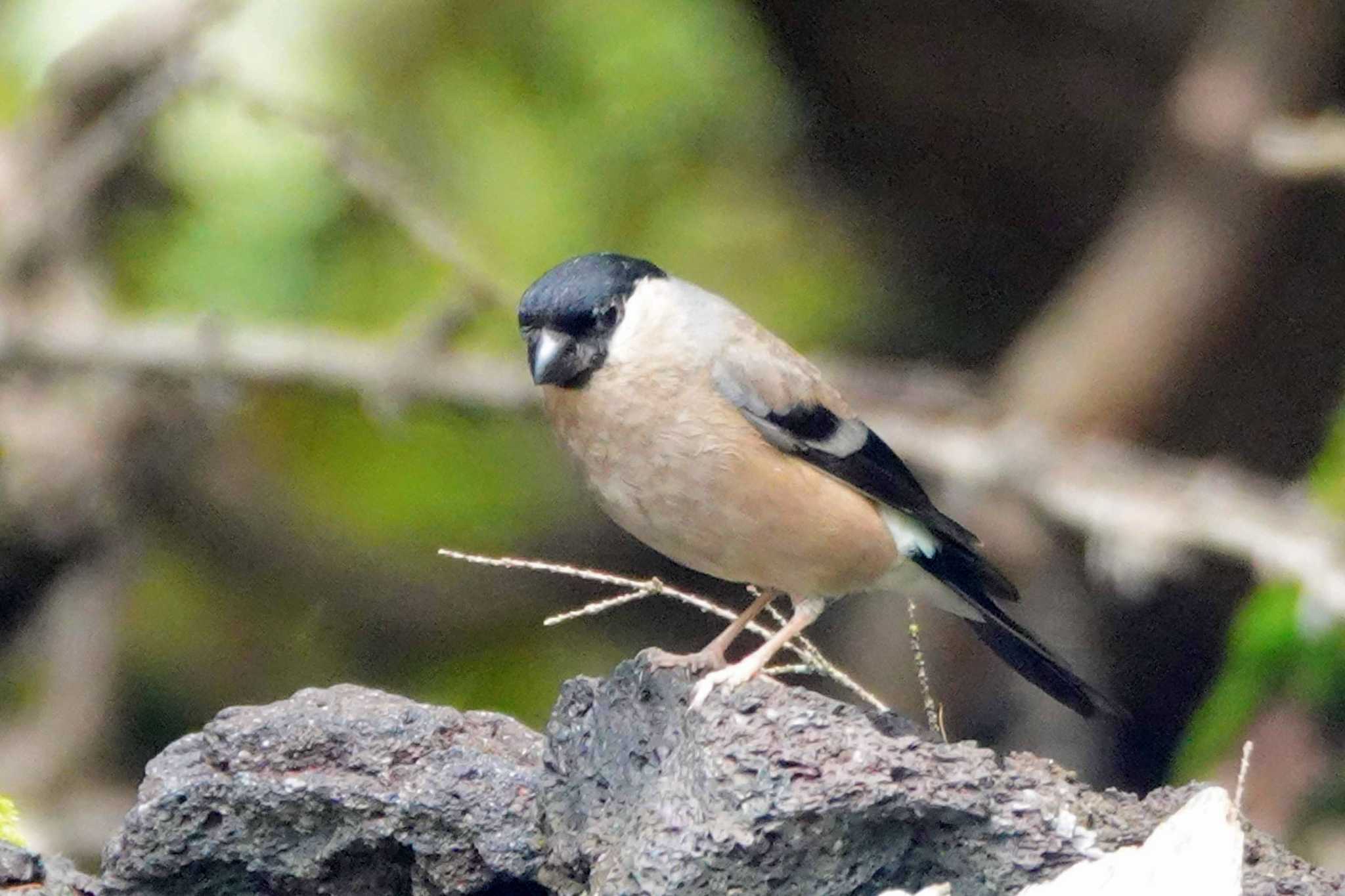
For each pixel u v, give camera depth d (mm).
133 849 5746
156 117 12992
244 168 13039
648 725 5914
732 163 14430
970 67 15234
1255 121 13664
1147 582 11328
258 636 15000
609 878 5449
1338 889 5559
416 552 15047
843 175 15898
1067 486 11781
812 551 7566
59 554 13773
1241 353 14742
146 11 12977
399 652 15156
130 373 12273
